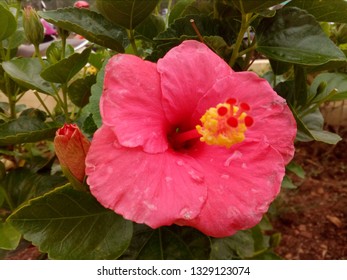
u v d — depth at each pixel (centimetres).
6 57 30
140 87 19
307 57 23
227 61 26
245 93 20
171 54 20
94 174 17
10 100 31
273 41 24
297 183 61
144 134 18
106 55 40
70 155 20
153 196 17
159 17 29
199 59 20
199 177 18
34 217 21
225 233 18
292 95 28
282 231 54
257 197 18
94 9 29
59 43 32
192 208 17
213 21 25
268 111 20
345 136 67
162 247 23
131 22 24
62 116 32
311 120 30
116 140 17
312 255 50
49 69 24
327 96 27
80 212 21
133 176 17
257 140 19
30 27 26
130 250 23
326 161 66
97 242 21
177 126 21
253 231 37
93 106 22
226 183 18
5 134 27
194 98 20
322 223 54
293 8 24
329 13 25
